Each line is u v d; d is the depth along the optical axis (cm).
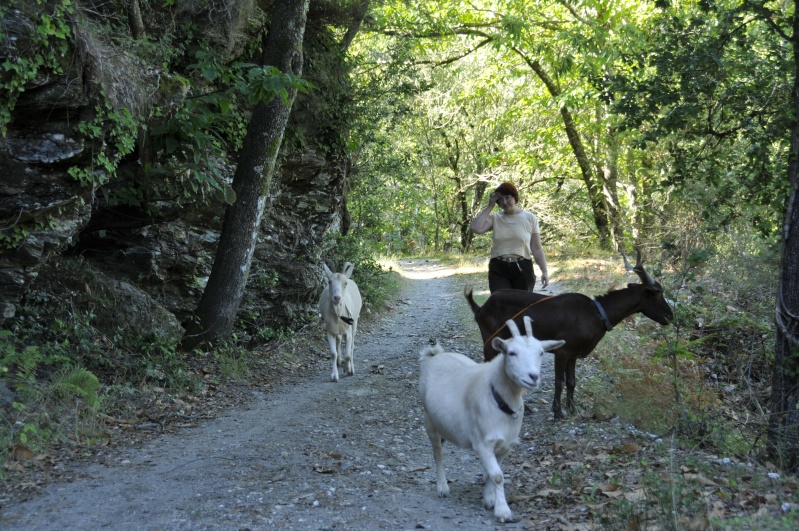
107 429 688
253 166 1006
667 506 429
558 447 625
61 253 984
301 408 817
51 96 654
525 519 466
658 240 1766
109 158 751
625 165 2216
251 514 470
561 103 2061
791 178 686
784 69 780
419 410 819
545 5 2217
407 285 2052
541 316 718
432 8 2014
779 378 632
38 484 534
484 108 2962
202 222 1103
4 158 655
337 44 1391
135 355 888
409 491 538
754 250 1316
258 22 1138
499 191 801
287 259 1242
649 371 896
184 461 604
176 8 973
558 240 2733
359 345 1245
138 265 1036
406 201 3656
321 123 1296
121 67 738
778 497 469
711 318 1130
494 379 472
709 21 979
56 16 634
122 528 447
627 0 2019
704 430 665
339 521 460
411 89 1573
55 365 780
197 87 1011
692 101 821
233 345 1030
